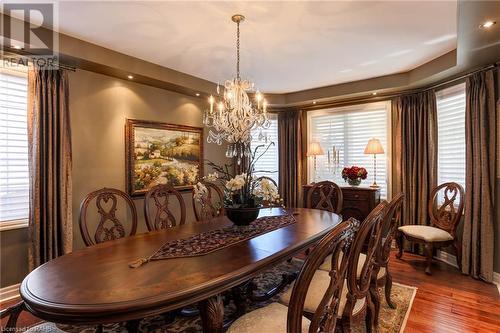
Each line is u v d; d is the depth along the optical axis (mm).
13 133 2783
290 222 2576
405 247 4117
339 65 3684
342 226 1244
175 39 2900
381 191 4527
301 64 3646
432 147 3871
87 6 2270
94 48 2996
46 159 2816
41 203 2787
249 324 1452
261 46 3078
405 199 4145
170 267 1510
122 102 3605
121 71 3314
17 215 2797
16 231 2773
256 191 2344
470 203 3229
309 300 1686
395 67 3770
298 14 2410
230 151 3121
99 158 3359
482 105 3098
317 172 5180
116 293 1207
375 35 2820
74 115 3127
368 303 1901
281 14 2406
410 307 2516
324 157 5105
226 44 3029
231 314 2445
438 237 3287
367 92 4336
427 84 3885
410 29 2693
